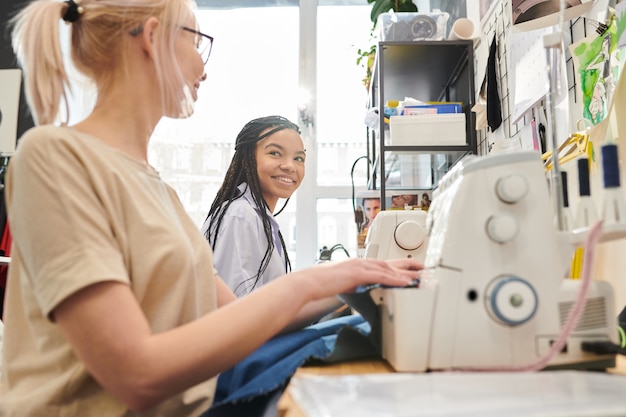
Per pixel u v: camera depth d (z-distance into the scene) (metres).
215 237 1.65
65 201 0.63
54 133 0.70
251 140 1.85
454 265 0.64
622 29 1.04
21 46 0.80
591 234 0.57
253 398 0.67
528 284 0.63
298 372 0.65
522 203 0.66
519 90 1.58
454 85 2.35
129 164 0.79
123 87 0.82
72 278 0.59
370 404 0.46
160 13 0.81
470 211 0.65
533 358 0.62
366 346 0.75
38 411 0.69
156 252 0.73
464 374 0.58
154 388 0.59
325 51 3.18
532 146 1.49
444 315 0.63
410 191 2.46
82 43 0.82
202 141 2.88
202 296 0.88
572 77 1.27
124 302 0.60
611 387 0.51
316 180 3.07
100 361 0.59
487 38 1.97
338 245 2.85
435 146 1.97
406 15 2.13
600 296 0.65
